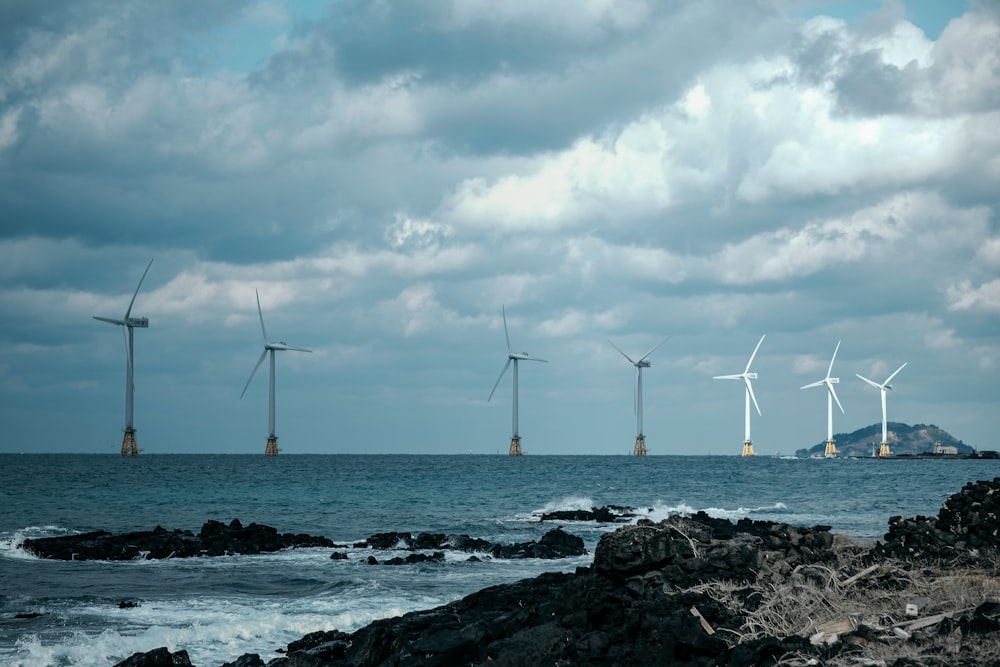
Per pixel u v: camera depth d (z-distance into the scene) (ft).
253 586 124.77
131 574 136.05
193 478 431.43
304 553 163.94
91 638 89.35
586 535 194.70
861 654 51.70
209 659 82.99
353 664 70.44
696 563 64.44
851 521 207.00
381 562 149.18
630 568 63.41
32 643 87.35
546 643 60.34
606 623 62.75
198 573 136.67
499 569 140.97
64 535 184.14
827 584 65.26
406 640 72.54
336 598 113.09
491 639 65.72
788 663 50.60
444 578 131.44
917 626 56.80
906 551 81.30
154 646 87.10
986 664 48.42
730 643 55.16
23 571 138.82
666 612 57.11
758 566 66.59
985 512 92.99
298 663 72.02
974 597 63.41
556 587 87.81
